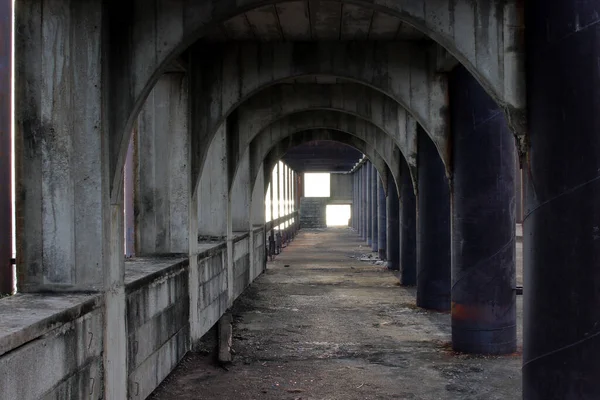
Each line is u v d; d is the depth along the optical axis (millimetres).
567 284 4262
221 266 9570
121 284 4941
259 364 7012
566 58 4234
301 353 7512
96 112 4652
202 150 7605
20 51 4672
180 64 6875
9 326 3453
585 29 4148
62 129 4660
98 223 4625
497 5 4918
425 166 10281
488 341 7312
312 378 6473
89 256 4617
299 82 10172
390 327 9031
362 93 10289
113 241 4801
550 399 4402
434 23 4969
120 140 4891
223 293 9742
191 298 7297
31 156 4676
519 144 4801
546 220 4398
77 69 4656
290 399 5812
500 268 7301
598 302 4137
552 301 4363
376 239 22500
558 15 4293
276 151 16094
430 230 10383
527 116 4746
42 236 4660
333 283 13836
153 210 7254
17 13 4664
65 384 3945
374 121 10320
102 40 4676
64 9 4648
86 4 4645
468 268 7348
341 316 9906
